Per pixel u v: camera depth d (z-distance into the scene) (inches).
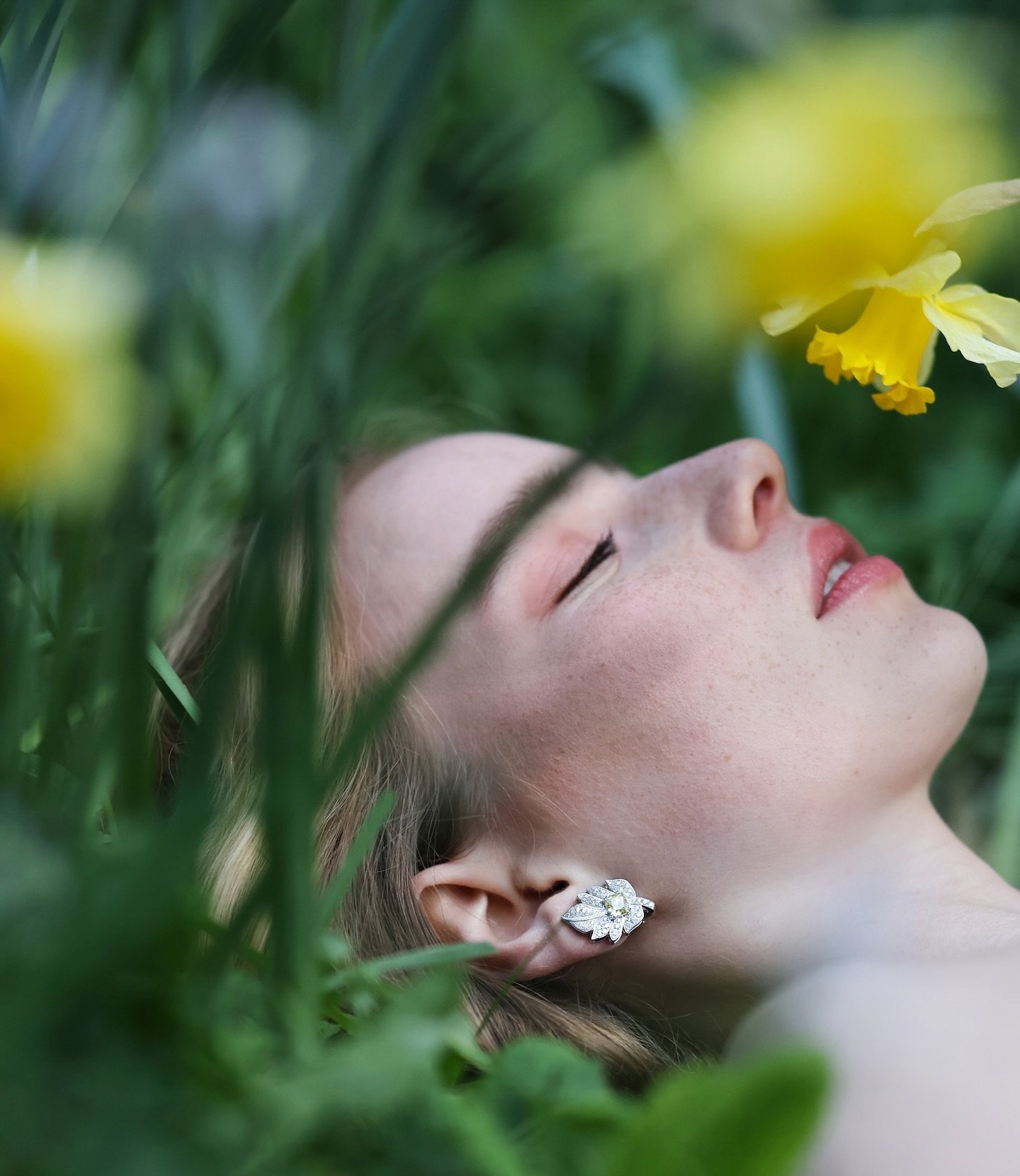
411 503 39.3
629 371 45.9
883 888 36.8
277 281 33.0
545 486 19.6
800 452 47.0
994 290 42.1
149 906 20.9
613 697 37.2
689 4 23.8
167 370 25.2
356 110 30.2
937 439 46.5
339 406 26.9
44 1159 20.1
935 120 12.5
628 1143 23.6
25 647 29.6
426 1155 24.3
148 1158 20.5
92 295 17.5
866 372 32.3
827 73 13.0
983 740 43.4
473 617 37.9
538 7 45.2
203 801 21.9
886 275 31.9
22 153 27.2
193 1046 23.5
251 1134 21.9
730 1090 23.2
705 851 37.0
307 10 39.6
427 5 28.1
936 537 44.3
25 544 33.0
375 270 31.6
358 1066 22.6
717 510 38.1
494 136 31.5
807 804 36.9
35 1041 20.8
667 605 37.3
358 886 38.0
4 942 21.9
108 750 28.2
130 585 26.2
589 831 37.4
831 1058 23.0
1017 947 35.0
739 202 12.7
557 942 37.3
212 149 30.2
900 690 37.2
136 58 30.1
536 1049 29.3
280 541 24.7
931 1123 33.3
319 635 25.0
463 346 47.6
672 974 37.4
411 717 38.3
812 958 36.7
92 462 17.1
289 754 24.5
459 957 31.4
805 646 37.2
